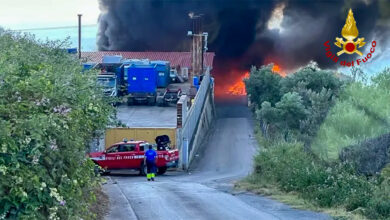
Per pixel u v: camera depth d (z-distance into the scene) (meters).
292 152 24.56
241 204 17.28
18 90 8.84
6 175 7.93
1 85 8.70
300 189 19.75
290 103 42.22
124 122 41.00
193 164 37.44
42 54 15.70
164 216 15.01
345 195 17.14
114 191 20.11
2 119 8.11
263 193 19.84
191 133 40.88
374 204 15.44
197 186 22.73
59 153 8.85
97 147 32.31
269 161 23.95
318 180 19.73
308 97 44.25
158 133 35.84
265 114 42.69
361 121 29.62
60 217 8.84
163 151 31.28
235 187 21.92
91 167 11.23
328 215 15.26
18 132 8.12
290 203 17.48
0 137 7.75
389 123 29.92
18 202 8.09
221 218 14.80
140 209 16.05
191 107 42.34
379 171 20.62
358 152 22.22
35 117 8.42
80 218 9.66
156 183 24.48
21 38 18.48
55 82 10.09
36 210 8.31
